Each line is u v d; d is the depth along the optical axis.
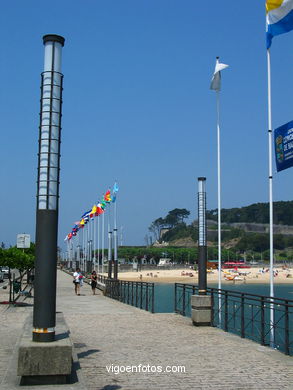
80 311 21.16
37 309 7.57
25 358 7.12
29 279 38.97
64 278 65.88
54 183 7.86
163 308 35.34
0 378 8.08
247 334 13.55
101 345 12.01
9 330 14.76
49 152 7.90
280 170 14.23
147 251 178.25
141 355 10.66
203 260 16.16
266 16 15.62
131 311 21.19
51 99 8.07
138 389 7.82
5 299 26.94
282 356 10.57
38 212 7.78
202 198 16.41
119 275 123.75
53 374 7.17
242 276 120.50
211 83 20.89
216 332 14.31
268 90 15.56
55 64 8.15
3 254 26.30
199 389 7.81
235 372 8.98
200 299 15.87
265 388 7.85
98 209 60.47
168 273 132.38
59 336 7.96
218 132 20.69
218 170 20.39
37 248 7.71
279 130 14.30
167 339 12.98
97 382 8.27
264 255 177.75
